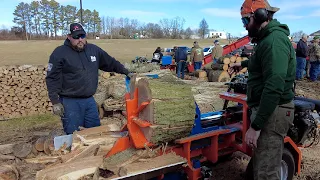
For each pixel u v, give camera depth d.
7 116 7.36
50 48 33.41
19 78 7.45
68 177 2.49
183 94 3.03
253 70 2.63
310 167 4.17
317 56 11.17
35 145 3.40
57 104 3.79
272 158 2.63
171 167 2.78
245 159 4.45
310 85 10.62
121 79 8.53
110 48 35.56
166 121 2.90
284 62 2.30
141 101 2.98
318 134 4.12
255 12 2.46
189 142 3.09
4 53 26.61
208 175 3.13
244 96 3.61
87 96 4.08
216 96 7.62
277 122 2.58
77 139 3.20
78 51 3.93
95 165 2.66
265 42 2.39
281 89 2.29
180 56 12.96
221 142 3.64
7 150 3.36
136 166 2.67
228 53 14.23
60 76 3.88
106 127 3.57
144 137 2.99
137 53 28.47
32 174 2.98
